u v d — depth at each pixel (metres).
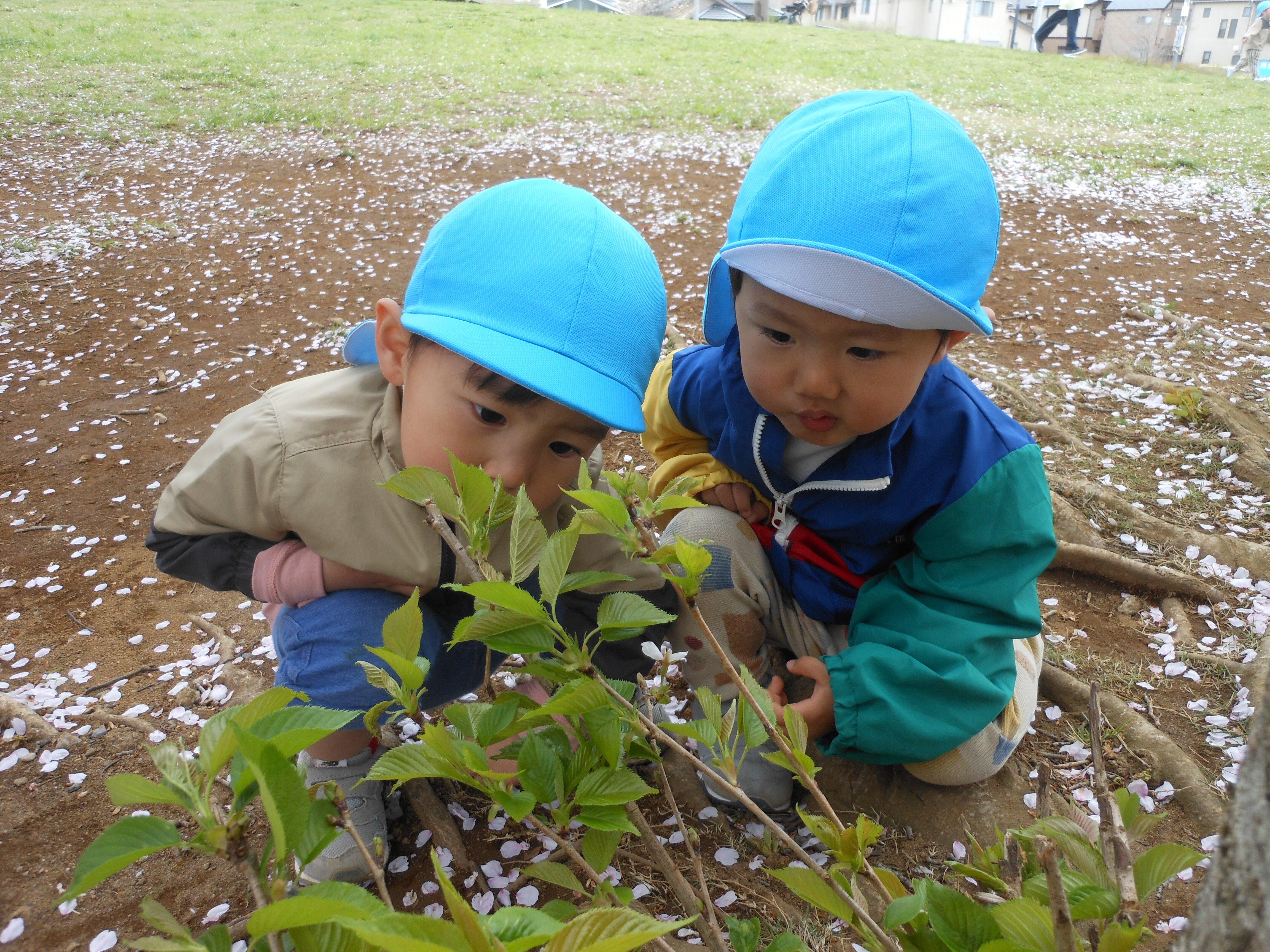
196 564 1.57
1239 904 0.64
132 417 3.60
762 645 1.80
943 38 38.25
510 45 14.74
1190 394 3.47
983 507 1.51
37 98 9.90
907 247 1.23
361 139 8.72
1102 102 12.53
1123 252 5.93
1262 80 20.31
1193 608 2.43
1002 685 1.55
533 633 0.88
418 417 1.31
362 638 1.50
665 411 1.89
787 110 10.55
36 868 1.61
